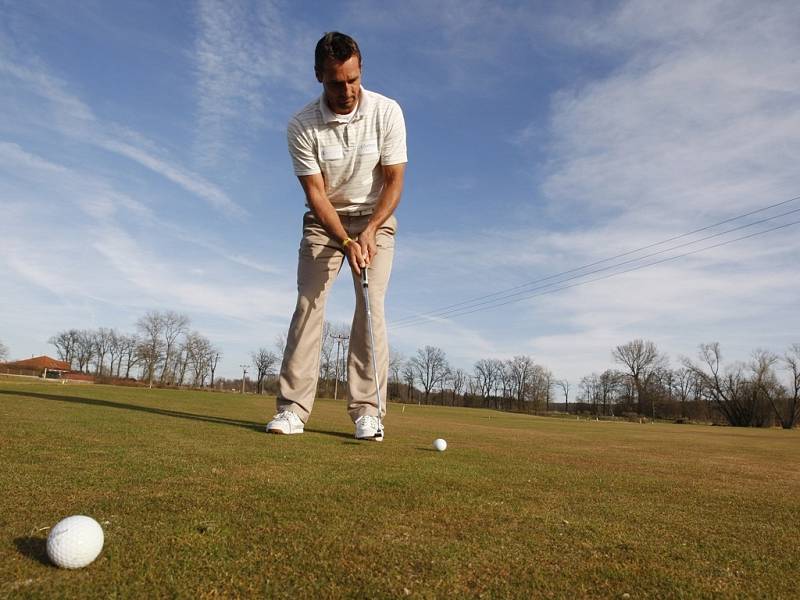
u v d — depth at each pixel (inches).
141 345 3201.3
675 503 103.0
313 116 181.3
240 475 103.1
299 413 192.9
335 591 52.7
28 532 65.6
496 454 164.6
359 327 196.7
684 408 2962.6
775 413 2513.5
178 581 53.4
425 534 71.5
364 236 181.3
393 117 186.1
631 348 3127.5
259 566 57.9
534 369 3585.1
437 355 3804.1
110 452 123.8
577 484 116.6
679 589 57.6
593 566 63.4
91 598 49.2
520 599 53.2
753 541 77.7
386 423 347.6
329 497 88.4
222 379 3873.0
